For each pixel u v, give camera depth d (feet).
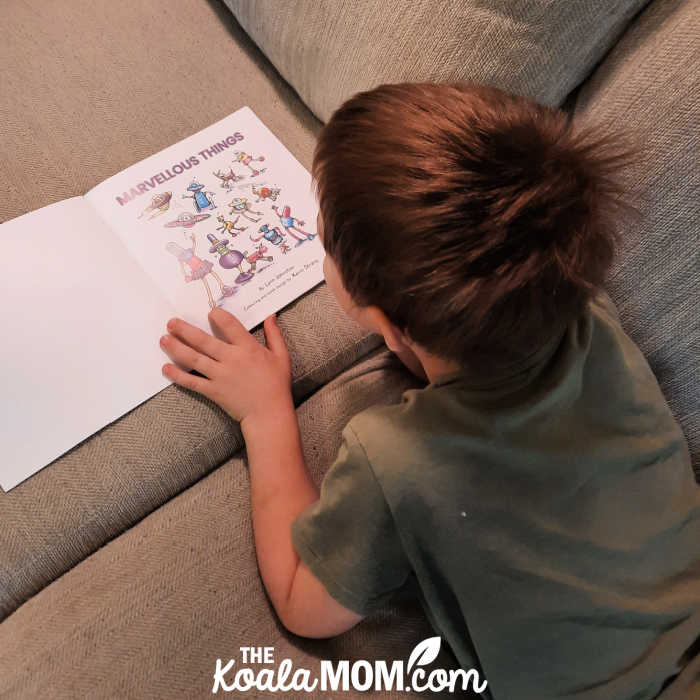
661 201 1.93
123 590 2.01
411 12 2.19
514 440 1.65
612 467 1.77
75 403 2.13
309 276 2.48
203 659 1.93
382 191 1.51
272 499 2.04
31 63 2.74
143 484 2.14
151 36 2.90
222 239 2.48
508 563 1.65
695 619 1.80
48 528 2.03
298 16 2.53
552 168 1.50
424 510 1.64
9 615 2.03
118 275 2.33
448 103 1.61
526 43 2.05
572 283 1.55
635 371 1.93
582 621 1.70
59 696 1.84
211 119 2.75
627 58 2.09
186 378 2.19
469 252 1.45
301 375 2.38
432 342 1.65
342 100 2.51
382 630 2.05
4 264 2.25
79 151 2.58
